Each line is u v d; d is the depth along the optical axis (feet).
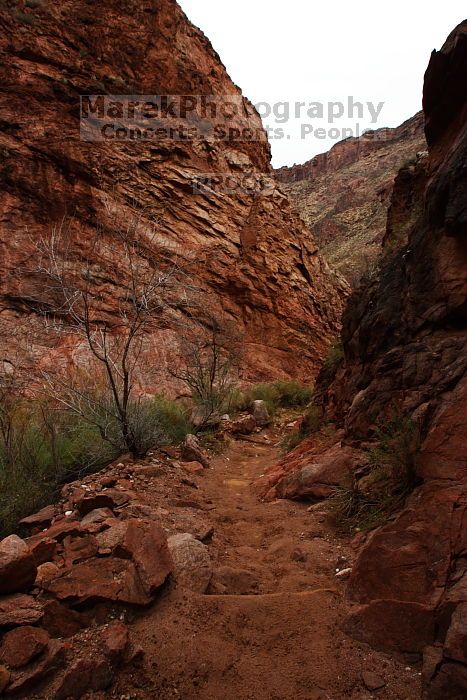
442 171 14.70
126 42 57.16
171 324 44.98
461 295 13.88
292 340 60.44
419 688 6.75
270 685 6.95
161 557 9.20
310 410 26.81
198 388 32.71
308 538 12.08
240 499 16.31
